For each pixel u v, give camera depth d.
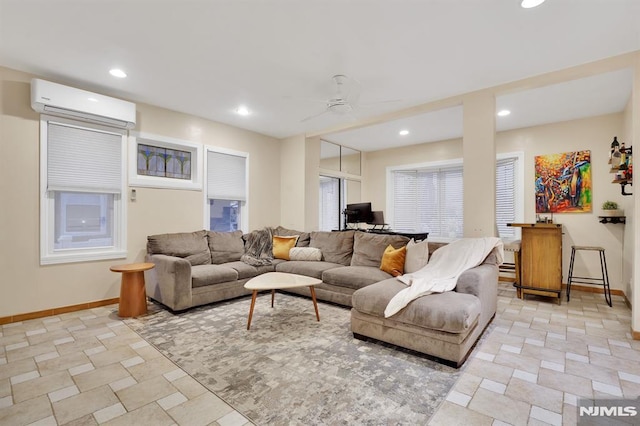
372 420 1.65
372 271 3.64
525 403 1.80
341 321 3.18
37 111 3.26
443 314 2.21
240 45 2.71
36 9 2.22
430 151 6.30
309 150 5.64
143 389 1.95
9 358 2.36
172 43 2.68
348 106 3.60
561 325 3.08
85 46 2.73
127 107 3.72
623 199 4.21
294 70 3.17
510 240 5.24
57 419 1.67
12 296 3.14
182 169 4.52
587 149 4.57
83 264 3.58
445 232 6.24
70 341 2.67
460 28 2.44
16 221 3.17
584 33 2.48
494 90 3.47
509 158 5.24
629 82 3.39
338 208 6.95
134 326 3.03
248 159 5.33
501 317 3.32
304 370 2.18
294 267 4.18
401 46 2.71
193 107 4.24
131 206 3.96
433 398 1.85
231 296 3.87
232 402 1.81
